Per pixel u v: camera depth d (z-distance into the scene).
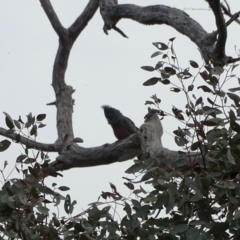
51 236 7.40
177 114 7.84
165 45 8.07
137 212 7.21
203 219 7.21
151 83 8.11
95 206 7.51
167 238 7.09
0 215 7.54
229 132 7.42
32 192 7.37
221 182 7.01
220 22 10.11
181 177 7.24
